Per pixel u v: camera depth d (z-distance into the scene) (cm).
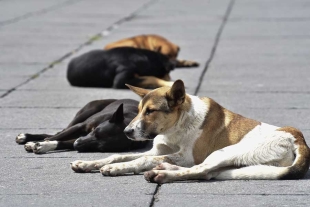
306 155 941
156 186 922
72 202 864
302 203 850
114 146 1111
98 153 1112
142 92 1030
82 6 3472
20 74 1820
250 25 2714
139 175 973
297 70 1828
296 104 1454
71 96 1560
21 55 2097
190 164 980
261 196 877
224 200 864
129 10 3294
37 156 1094
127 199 871
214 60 1998
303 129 1245
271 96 1534
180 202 859
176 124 971
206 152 980
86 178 966
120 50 1659
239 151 941
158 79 1611
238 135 984
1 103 1491
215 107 1002
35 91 1616
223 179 944
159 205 850
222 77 1753
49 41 2359
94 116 1156
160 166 942
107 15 3092
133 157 1005
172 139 983
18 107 1455
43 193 902
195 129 976
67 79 1706
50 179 964
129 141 1118
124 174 977
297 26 2650
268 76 1758
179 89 958
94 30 2612
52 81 1738
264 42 2302
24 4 3556
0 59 2033
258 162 945
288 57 2022
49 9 3322
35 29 2639
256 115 1362
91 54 1673
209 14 3089
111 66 1641
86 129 1148
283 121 1309
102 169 968
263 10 3195
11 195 895
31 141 1166
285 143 945
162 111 959
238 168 952
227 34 2495
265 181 937
